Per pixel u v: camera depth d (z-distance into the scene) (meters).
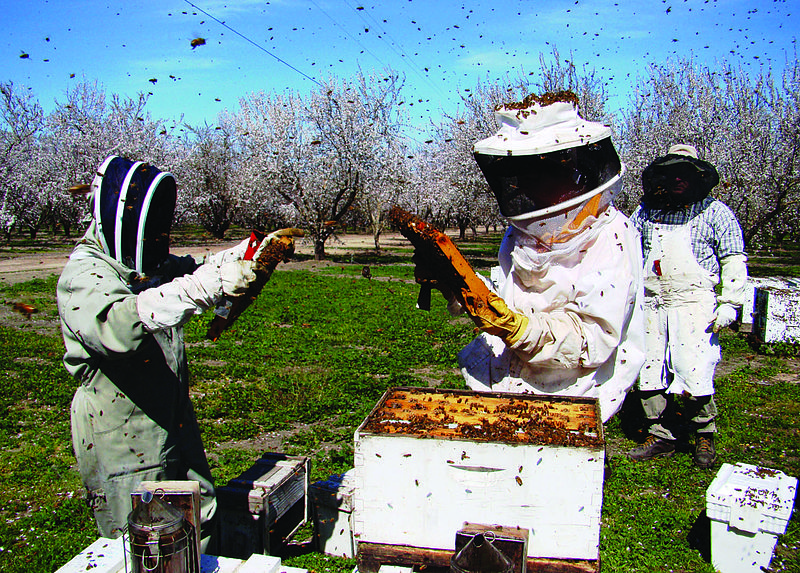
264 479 3.94
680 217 5.35
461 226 47.84
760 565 3.92
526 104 2.65
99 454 3.04
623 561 4.03
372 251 36.38
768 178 23.91
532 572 2.24
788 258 31.16
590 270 2.74
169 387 3.20
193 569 2.25
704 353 5.35
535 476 2.19
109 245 2.99
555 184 2.63
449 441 2.23
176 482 2.33
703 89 25.81
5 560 4.20
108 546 2.42
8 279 20.14
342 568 3.77
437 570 2.34
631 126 28.38
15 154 34.88
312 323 13.29
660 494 5.13
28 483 5.54
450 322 13.62
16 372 9.45
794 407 7.48
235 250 3.43
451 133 33.38
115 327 2.62
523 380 3.02
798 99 24.52
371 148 29.00
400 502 2.32
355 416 7.32
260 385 8.77
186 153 42.88
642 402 5.84
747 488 4.12
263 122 31.22
